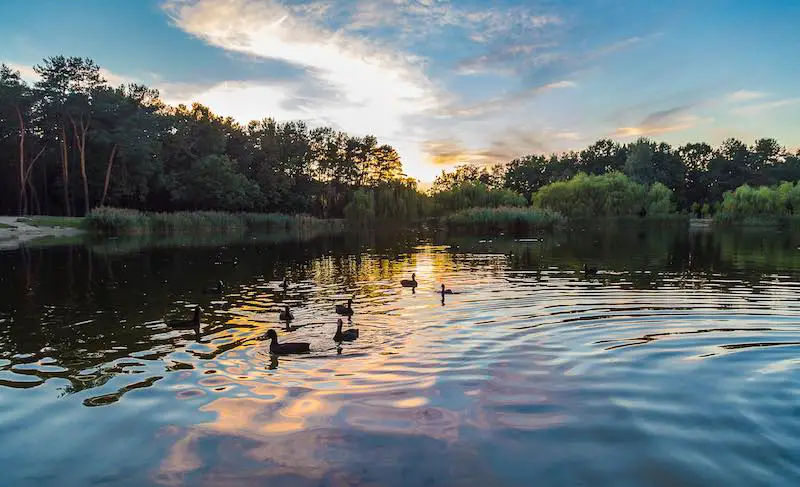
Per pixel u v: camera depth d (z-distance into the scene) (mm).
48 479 5738
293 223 77562
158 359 10188
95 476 5781
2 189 75000
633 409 7383
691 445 6277
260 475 5746
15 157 70625
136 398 8055
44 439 6684
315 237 55062
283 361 9953
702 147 138875
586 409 7398
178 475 5777
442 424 6957
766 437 6465
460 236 55219
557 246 39875
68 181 71125
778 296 16812
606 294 17344
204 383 8719
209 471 5852
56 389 8508
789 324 12734
